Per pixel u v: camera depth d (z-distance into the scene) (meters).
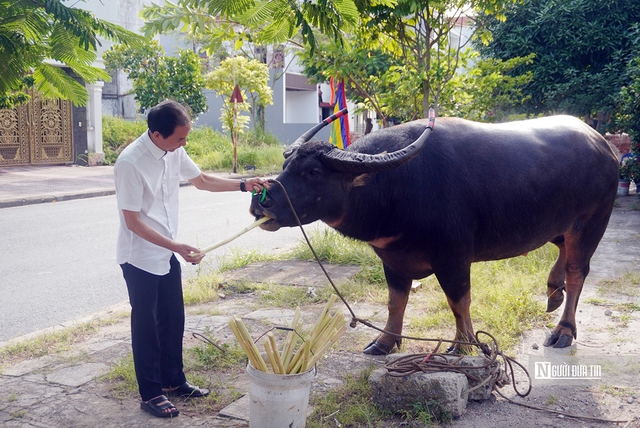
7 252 8.79
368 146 4.39
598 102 14.27
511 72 15.05
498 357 4.66
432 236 4.29
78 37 3.43
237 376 4.39
